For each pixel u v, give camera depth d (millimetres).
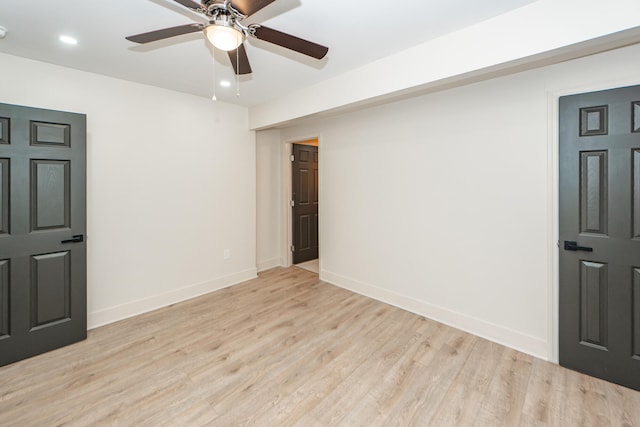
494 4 1702
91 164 2719
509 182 2383
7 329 2197
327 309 3141
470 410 1759
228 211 3791
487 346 2434
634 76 1844
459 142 2650
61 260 2410
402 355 2312
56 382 2006
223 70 2654
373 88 2488
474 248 2605
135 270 3023
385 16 1815
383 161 3248
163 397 1868
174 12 1773
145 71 2674
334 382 2008
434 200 2848
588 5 1540
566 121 2068
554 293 2193
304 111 3137
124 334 2635
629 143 1859
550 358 2221
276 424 1665
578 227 2051
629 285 1895
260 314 3027
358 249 3570
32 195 2270
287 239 4641
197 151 3455
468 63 1951
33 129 2252
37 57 2367
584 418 1686
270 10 1750
